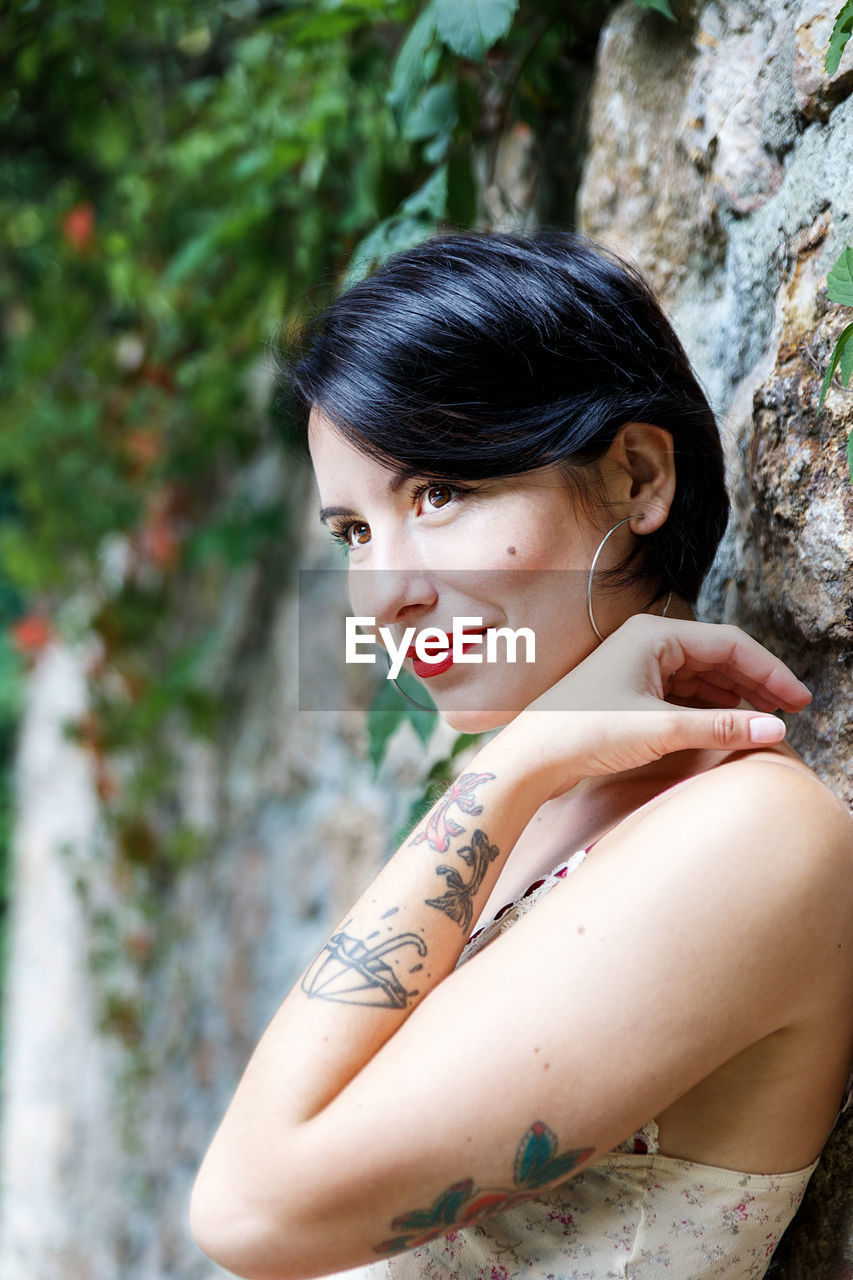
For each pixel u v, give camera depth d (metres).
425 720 1.47
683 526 0.91
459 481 0.82
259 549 3.09
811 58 0.99
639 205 1.36
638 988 0.66
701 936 0.66
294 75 2.32
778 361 0.99
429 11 1.35
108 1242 3.28
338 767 2.59
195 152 2.62
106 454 3.37
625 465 0.88
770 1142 0.75
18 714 5.41
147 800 3.37
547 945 0.68
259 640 3.06
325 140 2.06
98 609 3.55
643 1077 0.66
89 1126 3.51
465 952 0.84
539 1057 0.65
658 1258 0.76
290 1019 0.74
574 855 0.83
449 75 1.55
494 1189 0.66
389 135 1.89
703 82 1.22
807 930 0.68
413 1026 0.69
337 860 2.55
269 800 2.90
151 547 3.42
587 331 0.84
